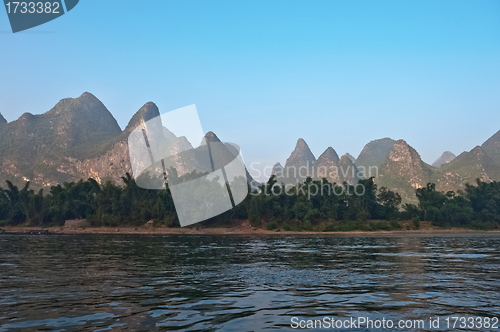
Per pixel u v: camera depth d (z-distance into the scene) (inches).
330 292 516.4
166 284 578.6
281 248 1443.2
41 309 400.2
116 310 398.3
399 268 806.5
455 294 508.4
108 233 3326.8
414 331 331.0
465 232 3449.8
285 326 341.1
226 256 1080.8
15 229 4005.9
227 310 403.5
